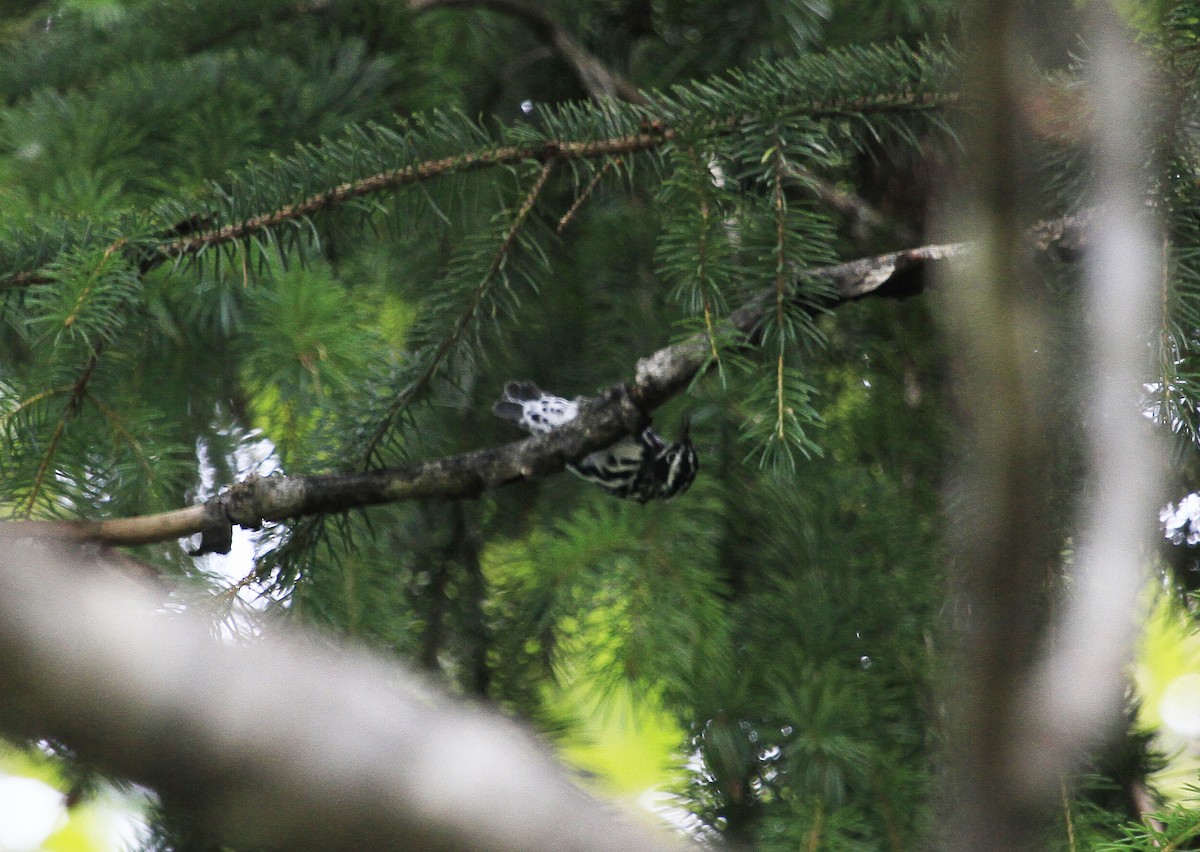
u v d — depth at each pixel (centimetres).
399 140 495
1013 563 149
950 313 203
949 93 466
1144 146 405
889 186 662
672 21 726
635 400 459
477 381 696
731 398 621
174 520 451
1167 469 423
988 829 141
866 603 570
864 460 652
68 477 488
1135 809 527
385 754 109
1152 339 405
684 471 565
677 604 563
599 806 122
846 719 516
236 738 105
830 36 668
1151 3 416
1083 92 407
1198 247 431
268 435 564
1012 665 145
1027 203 169
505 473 463
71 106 603
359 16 711
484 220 565
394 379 511
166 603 450
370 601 539
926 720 529
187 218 485
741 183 486
